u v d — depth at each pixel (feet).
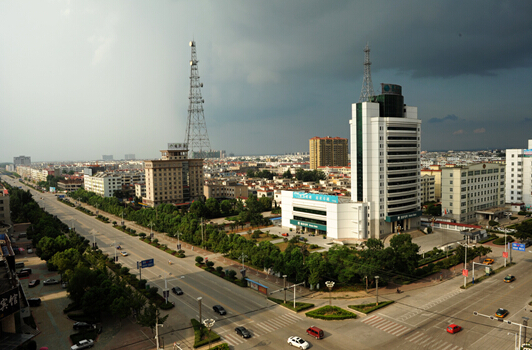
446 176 556.51
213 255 414.41
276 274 337.31
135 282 321.11
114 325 244.42
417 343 210.18
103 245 470.80
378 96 485.56
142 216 601.21
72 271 296.92
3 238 374.43
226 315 254.88
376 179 462.60
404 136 488.02
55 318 257.14
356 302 272.92
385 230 472.85
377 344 209.77
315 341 214.69
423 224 545.85
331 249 350.23
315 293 294.05
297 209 537.65
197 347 210.18
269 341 217.15
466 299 276.00
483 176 590.55
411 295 286.46
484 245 444.14
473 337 216.54
